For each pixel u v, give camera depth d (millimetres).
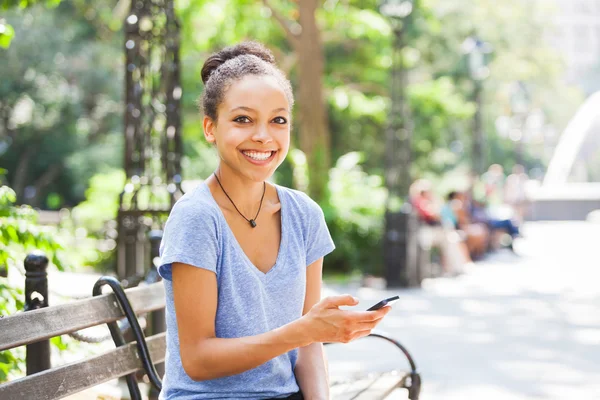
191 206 2445
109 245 12180
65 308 2910
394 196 12852
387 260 12336
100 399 3688
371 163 24250
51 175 28500
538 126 38656
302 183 15414
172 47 6973
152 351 3424
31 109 26922
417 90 19250
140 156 7055
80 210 13828
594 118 39125
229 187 2580
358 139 24078
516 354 7559
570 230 27281
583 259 17234
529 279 13695
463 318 9586
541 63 38781
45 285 3211
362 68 20688
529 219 32188
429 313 9945
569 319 9547
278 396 2604
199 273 2395
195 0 15586
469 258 16359
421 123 23578
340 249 13727
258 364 2377
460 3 25453
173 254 2379
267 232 2627
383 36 17250
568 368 6996
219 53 2713
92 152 26484
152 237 5047
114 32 26125
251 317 2490
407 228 12289
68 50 25625
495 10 33562
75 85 26953
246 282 2484
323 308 2312
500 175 23203
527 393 6152
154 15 7062
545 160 50188
